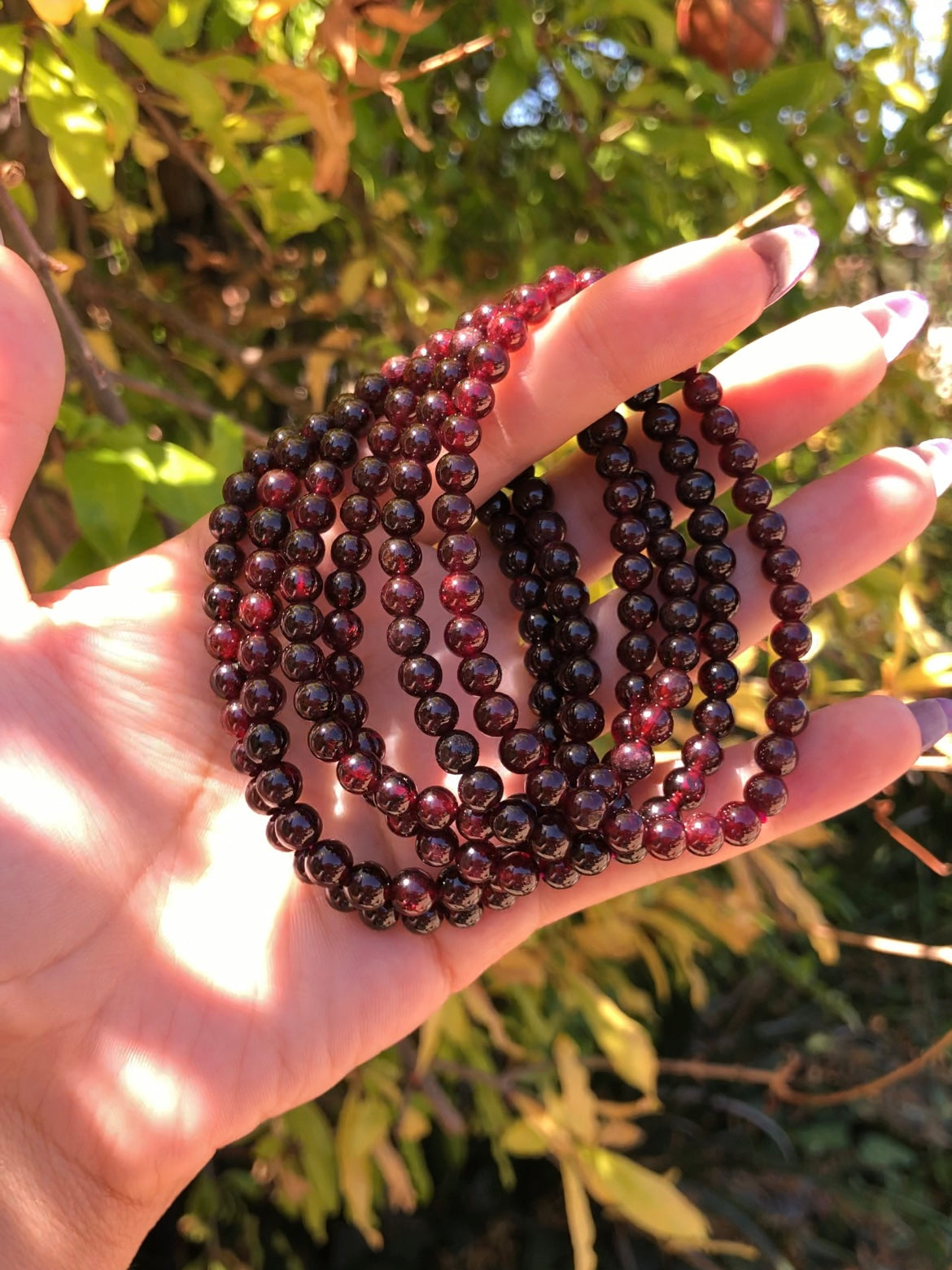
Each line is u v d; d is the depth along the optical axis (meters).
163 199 0.31
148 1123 0.13
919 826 0.48
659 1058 0.40
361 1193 0.21
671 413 0.16
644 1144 0.37
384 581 0.17
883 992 0.45
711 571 0.16
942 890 0.47
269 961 0.14
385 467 0.14
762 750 0.15
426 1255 0.32
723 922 0.27
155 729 0.14
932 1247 0.37
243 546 0.15
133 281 0.27
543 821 0.14
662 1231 0.20
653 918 0.27
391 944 0.15
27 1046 0.12
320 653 0.14
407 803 0.14
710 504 0.16
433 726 0.14
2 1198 0.12
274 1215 0.32
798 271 0.14
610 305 0.14
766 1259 0.35
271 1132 0.25
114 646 0.14
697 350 0.15
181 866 0.14
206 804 0.15
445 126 0.31
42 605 0.14
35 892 0.13
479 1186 0.34
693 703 0.25
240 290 0.30
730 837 0.15
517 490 0.16
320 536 0.15
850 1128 0.41
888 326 0.17
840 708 0.16
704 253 0.14
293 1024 0.14
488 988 0.25
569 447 0.20
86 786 0.13
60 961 0.13
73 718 0.14
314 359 0.25
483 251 0.32
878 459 0.17
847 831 0.49
